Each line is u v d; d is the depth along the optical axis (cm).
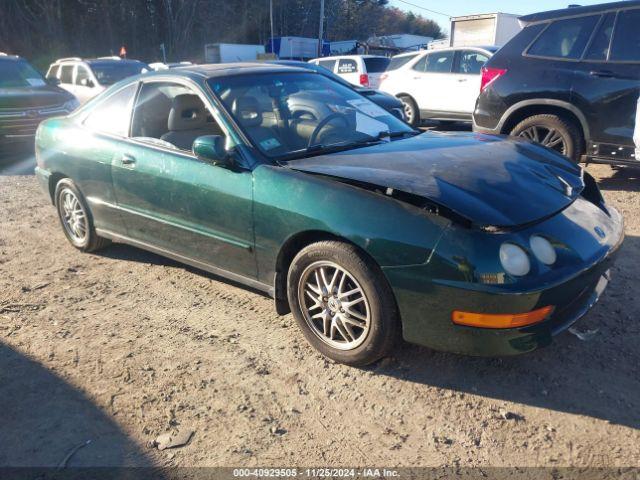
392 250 272
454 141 372
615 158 600
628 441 248
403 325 282
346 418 271
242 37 5494
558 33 625
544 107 640
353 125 393
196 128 411
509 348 265
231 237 347
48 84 1051
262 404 283
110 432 267
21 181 786
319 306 312
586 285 279
